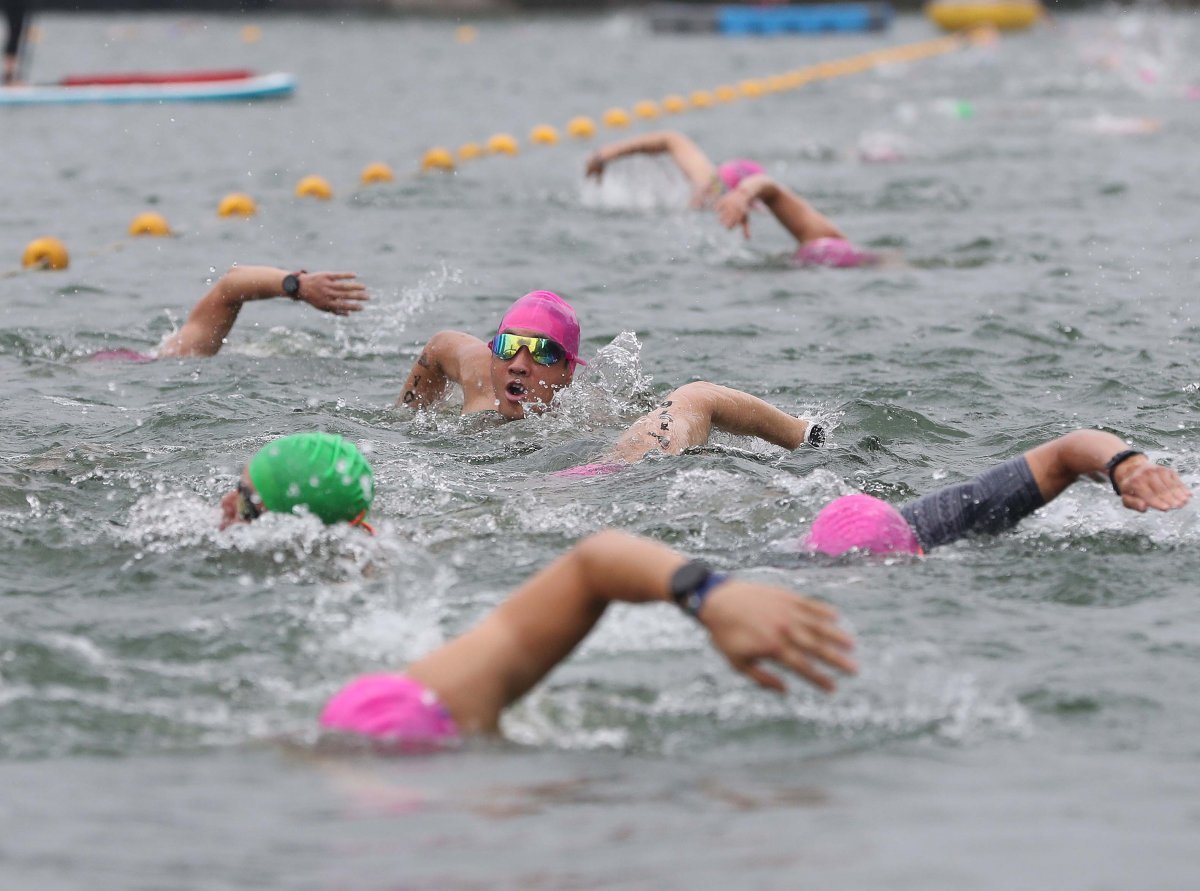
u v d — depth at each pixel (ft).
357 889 32.12
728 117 269.85
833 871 32.96
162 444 75.41
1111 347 101.40
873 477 70.38
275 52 430.20
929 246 143.64
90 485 66.49
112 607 52.26
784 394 89.10
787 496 64.90
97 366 94.99
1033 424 82.12
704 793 37.58
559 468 71.15
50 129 234.58
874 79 349.00
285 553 56.80
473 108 280.10
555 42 479.82
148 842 34.63
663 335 105.40
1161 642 49.37
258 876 32.81
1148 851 34.24
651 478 67.36
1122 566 56.90
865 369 95.81
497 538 60.29
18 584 54.08
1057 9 603.26
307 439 58.18
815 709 43.62
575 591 40.11
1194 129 240.94
